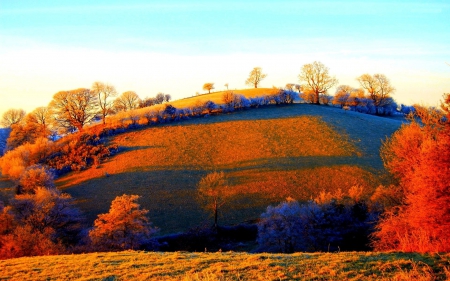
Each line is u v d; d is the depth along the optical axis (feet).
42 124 347.56
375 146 257.96
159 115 321.32
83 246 121.60
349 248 120.16
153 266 56.75
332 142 264.31
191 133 293.43
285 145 263.29
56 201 148.05
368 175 206.59
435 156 61.57
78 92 333.42
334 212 126.82
